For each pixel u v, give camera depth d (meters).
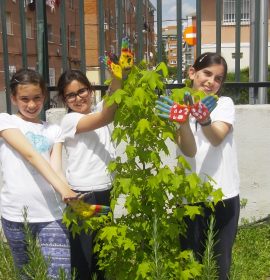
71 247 3.05
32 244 2.43
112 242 2.42
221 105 2.66
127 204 2.35
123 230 2.40
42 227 2.72
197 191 2.33
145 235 2.45
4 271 3.06
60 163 2.82
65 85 2.94
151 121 2.31
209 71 2.69
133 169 2.41
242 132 4.22
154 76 2.27
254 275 3.61
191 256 2.50
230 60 16.95
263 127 4.21
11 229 2.75
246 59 16.72
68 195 2.46
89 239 3.04
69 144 3.01
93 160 2.98
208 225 2.65
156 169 2.39
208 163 2.66
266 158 4.26
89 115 2.85
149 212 2.41
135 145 2.42
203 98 2.37
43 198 2.71
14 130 2.66
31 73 2.78
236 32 4.19
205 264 2.36
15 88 2.75
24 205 2.70
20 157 2.71
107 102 2.40
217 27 4.14
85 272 3.08
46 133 2.83
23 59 4.29
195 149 2.51
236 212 2.76
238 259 3.63
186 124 2.41
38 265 2.39
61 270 2.49
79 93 2.94
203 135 2.66
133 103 2.21
